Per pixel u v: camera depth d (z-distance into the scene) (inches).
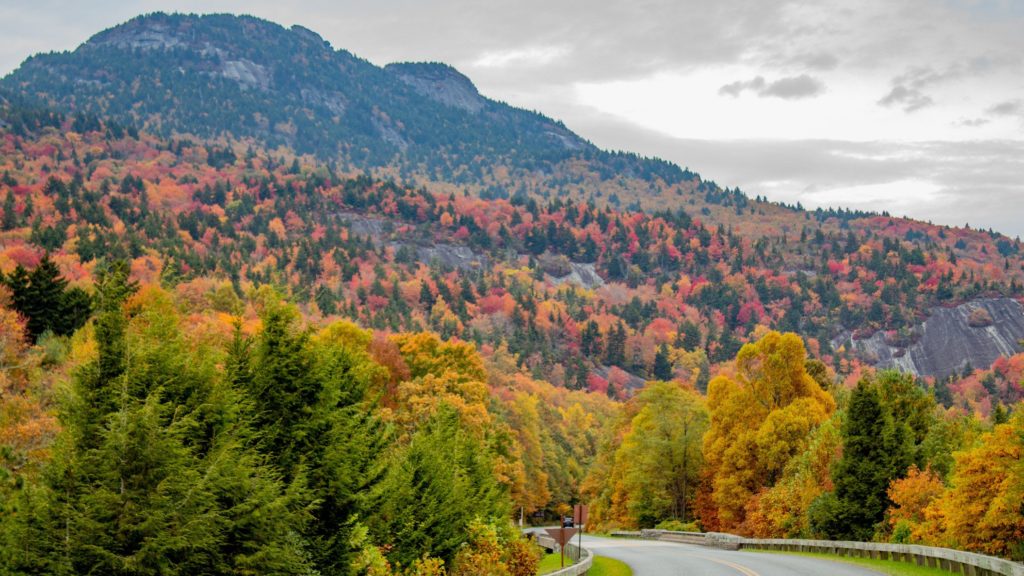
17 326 1979.6
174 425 617.0
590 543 2336.4
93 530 568.7
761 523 2310.5
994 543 1375.5
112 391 634.2
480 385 2516.0
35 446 1003.3
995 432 1401.3
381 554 1034.1
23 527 566.3
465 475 1343.5
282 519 683.4
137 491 583.2
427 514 1124.5
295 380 831.7
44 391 1164.5
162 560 581.3
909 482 1780.3
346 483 847.7
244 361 844.0
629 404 3659.0
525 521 3944.4
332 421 847.7
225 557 644.7
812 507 2034.9
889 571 1301.7
